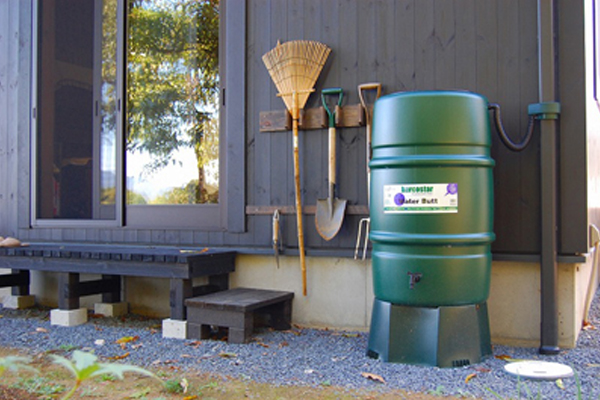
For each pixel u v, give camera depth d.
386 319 3.19
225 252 4.15
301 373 2.98
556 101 3.40
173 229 4.61
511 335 3.55
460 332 3.06
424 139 3.06
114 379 2.90
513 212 3.51
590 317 4.59
